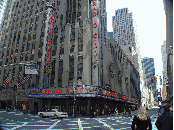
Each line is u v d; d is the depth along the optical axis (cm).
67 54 5272
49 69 2625
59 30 5831
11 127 1719
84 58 4922
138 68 14138
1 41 7994
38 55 5991
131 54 14762
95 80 4784
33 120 2578
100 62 5294
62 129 1677
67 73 5066
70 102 4909
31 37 6531
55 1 6888
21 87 6019
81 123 2323
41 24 6347
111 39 7312
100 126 1984
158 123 502
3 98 6469
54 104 5141
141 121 533
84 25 5216
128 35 17962
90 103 4666
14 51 6981
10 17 8144
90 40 5022
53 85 5362
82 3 5719
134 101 9731
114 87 6519
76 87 4422
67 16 6838
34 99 5612
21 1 7906
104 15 7781
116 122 2514
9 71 6781
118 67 7425
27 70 2766
